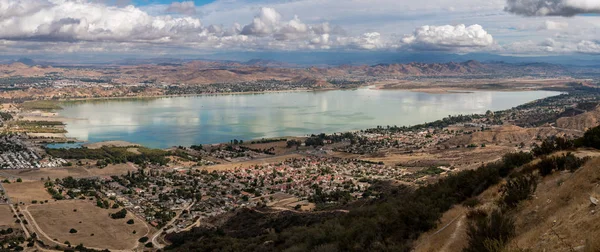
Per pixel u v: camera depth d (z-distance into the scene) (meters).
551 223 20.34
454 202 34.97
